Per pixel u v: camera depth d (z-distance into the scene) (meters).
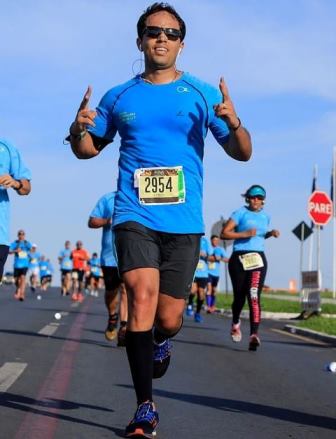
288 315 30.08
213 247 32.56
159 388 9.94
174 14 7.36
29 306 30.31
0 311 25.33
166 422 7.96
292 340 18.09
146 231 7.03
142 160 7.19
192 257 7.16
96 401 8.85
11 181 9.64
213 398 9.37
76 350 13.68
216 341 16.83
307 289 28.33
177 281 7.15
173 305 7.20
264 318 29.41
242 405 8.98
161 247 7.12
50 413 8.11
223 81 7.05
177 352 14.20
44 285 65.00
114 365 11.91
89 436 7.16
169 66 7.34
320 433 7.66
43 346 14.12
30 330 17.42
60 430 7.38
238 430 7.70
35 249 55.34
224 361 13.06
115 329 14.92
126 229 7.03
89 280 53.28
